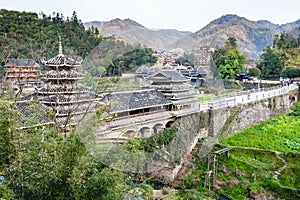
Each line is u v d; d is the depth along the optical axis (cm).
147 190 1090
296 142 3133
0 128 789
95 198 785
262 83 5572
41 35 4081
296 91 4678
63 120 1091
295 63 6531
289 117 3969
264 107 3809
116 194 841
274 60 6462
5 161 786
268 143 3073
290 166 2628
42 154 795
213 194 2295
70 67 1812
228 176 2606
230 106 3192
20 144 813
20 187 773
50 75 1708
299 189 2362
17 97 966
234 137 3098
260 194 2383
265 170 2630
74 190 759
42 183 760
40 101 1352
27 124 902
